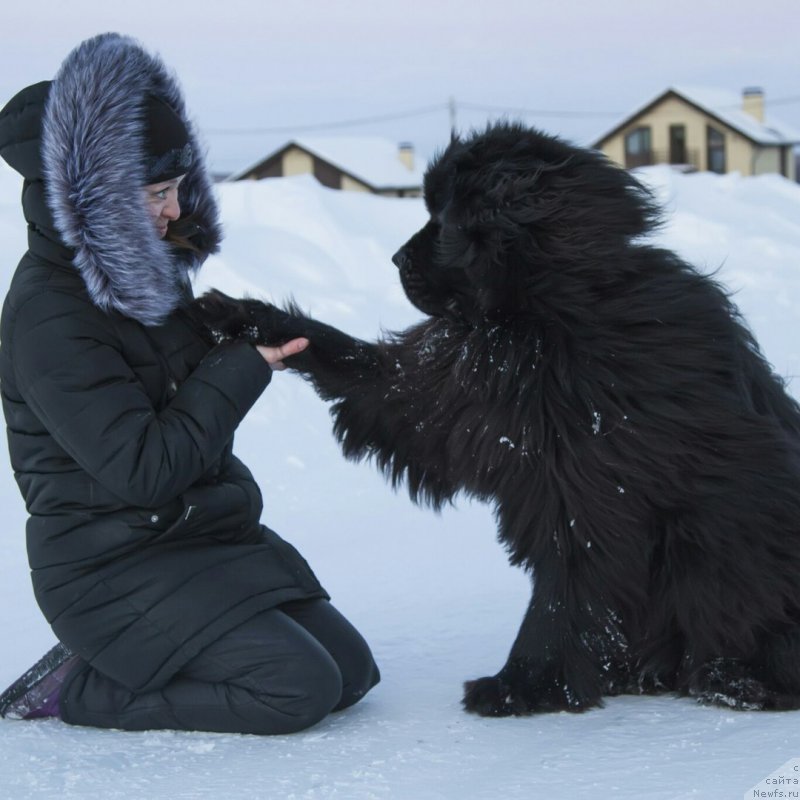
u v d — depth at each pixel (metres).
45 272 3.54
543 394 3.62
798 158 56.69
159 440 3.43
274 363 3.96
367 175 48.16
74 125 3.43
